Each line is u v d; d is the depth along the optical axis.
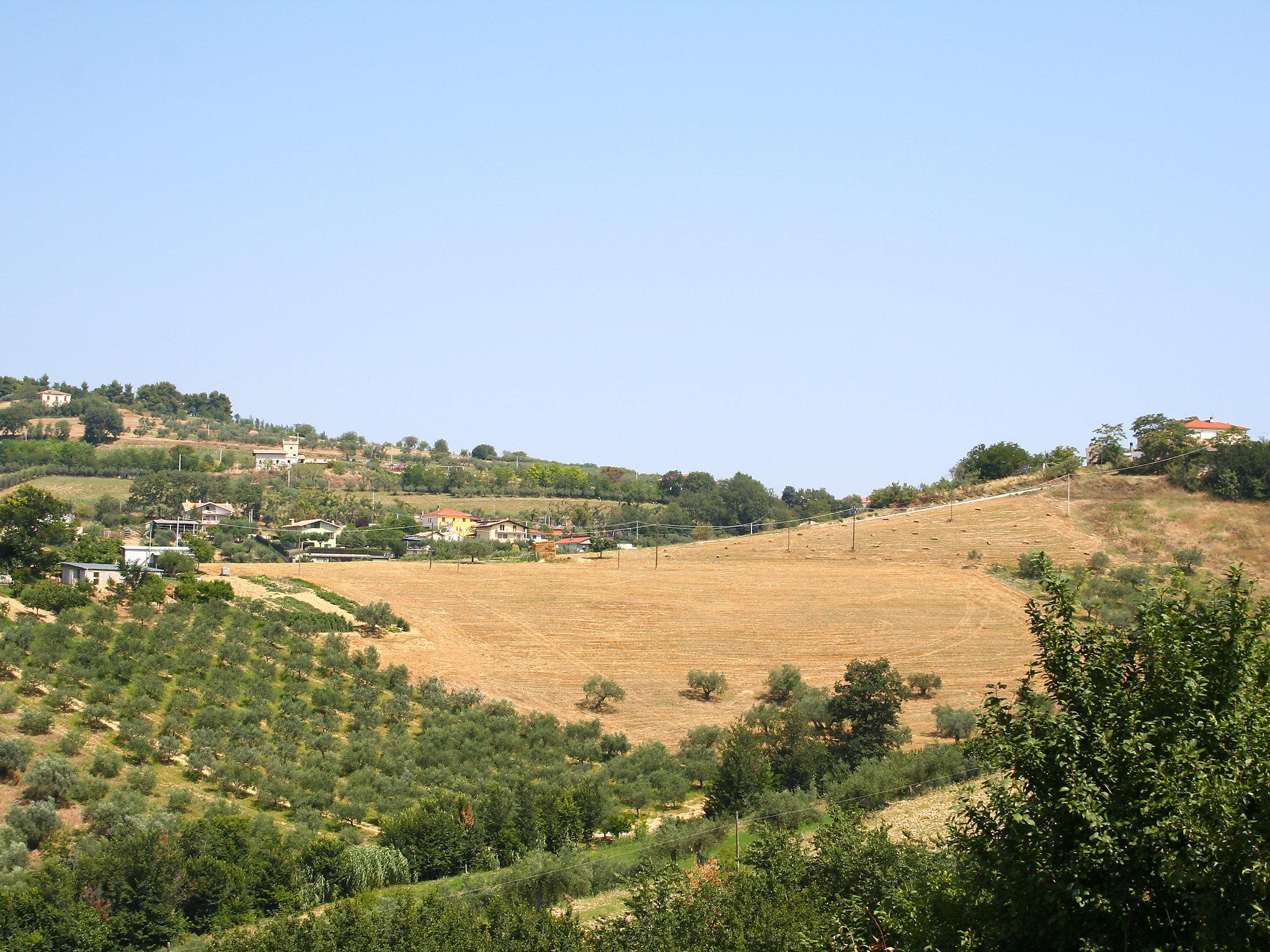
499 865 48.91
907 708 74.56
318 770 56.69
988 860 16.42
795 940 26.97
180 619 76.56
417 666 84.31
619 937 31.53
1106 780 15.56
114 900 39.91
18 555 90.75
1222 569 103.06
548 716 74.19
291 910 40.19
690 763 63.12
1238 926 13.80
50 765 49.31
